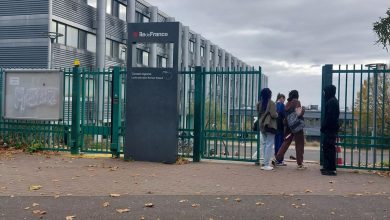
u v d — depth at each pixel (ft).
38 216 19.95
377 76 32.65
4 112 40.83
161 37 35.27
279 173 31.01
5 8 84.84
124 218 19.76
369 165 35.12
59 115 39.40
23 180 27.58
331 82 32.60
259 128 32.96
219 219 19.65
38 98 39.96
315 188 26.07
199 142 35.96
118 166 33.32
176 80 35.14
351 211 20.92
